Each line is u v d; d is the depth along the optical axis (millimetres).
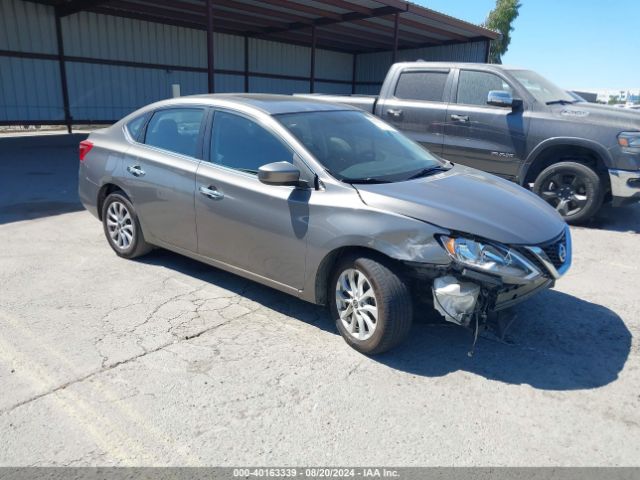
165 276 4754
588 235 6488
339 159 3795
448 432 2709
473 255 3094
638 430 2758
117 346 3469
